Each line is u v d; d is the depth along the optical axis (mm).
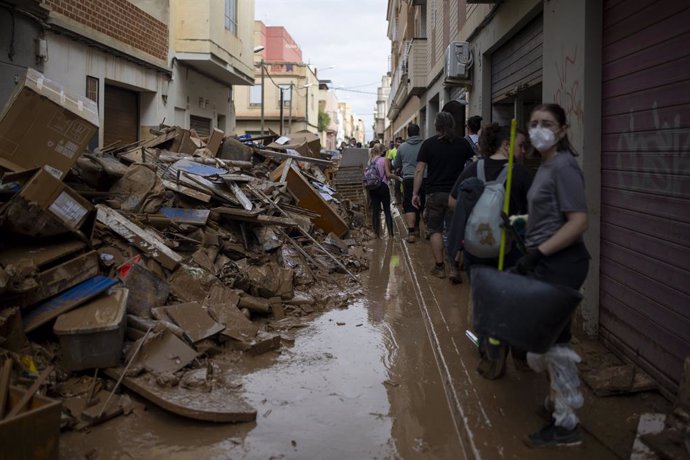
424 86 18906
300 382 4281
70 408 3600
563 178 3031
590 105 4727
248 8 22578
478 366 4148
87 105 5254
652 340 3861
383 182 11281
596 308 4773
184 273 5492
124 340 4320
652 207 3869
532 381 4027
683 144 3494
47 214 4527
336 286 7219
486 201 3842
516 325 2795
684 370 3273
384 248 10266
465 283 6926
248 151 11109
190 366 4285
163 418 3668
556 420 3158
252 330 5059
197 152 10109
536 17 7406
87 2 12336
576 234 2975
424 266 7961
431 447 3369
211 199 7266
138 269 4969
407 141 10008
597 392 3744
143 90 15883
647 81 3961
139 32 15062
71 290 4449
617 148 4426
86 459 3176
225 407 3662
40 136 4762
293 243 7605
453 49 11102
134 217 6082
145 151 8281
